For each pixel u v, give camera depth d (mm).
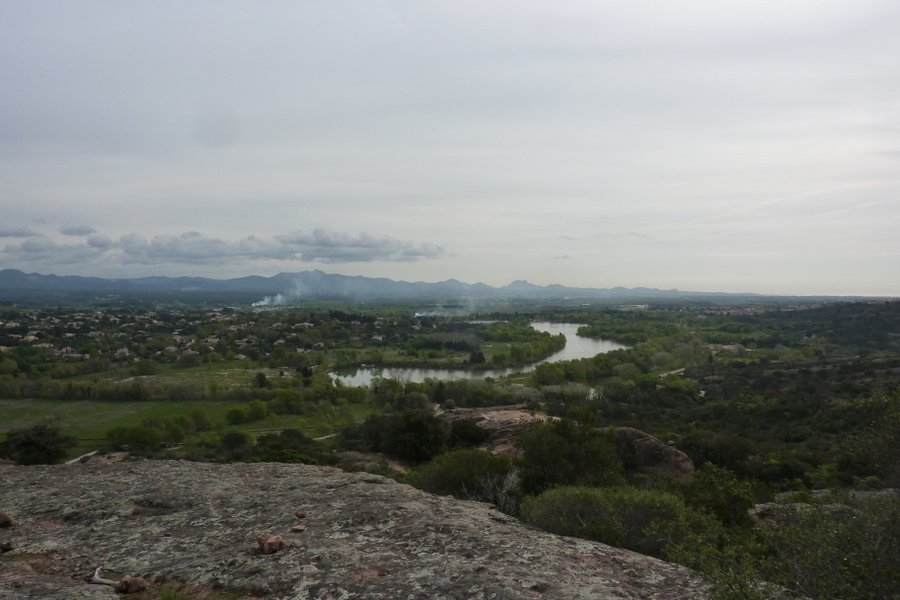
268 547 7086
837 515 6273
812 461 32688
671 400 68562
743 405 57281
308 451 36000
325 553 6938
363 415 63719
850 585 5203
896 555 5402
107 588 6348
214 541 7719
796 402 53688
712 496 13094
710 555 5941
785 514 7625
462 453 14953
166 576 6664
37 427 34906
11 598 5938
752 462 33062
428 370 103125
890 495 6605
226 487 10633
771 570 5746
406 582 5988
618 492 10367
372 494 9734
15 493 10492
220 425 54875
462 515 8758
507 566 6391
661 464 25734
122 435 45719
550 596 5566
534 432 16656
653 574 6512
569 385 74375
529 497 11031
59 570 7047
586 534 8711
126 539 7980
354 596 5730
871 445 9828
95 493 10297
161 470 12391
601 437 16859
